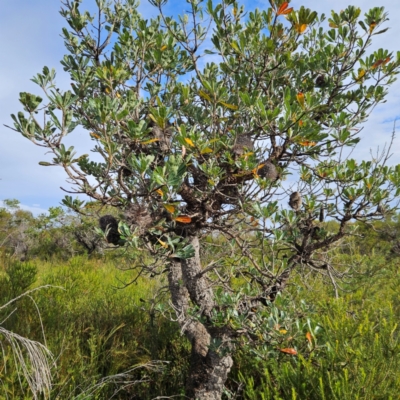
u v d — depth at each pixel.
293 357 2.96
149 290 6.31
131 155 2.44
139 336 4.55
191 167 2.87
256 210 2.56
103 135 2.48
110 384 3.62
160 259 3.10
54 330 4.25
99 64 3.40
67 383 3.20
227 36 2.93
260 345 2.85
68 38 3.35
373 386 2.62
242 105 2.84
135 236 2.24
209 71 3.29
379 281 5.57
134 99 2.82
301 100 2.41
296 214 3.34
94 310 5.28
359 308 4.54
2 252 8.52
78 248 13.20
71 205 2.96
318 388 2.65
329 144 3.27
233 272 3.40
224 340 2.92
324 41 3.59
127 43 3.21
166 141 2.78
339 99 3.24
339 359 2.80
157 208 2.58
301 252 3.32
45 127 2.23
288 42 3.06
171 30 3.15
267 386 2.78
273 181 2.68
